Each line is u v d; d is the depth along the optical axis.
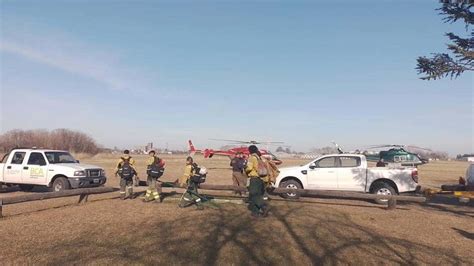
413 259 7.86
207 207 13.26
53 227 9.98
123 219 11.07
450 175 39.22
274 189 14.95
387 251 8.32
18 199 11.62
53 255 7.56
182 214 11.92
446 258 8.00
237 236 9.09
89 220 10.91
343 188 16.62
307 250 8.18
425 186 25.62
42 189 20.00
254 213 11.51
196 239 8.80
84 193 14.34
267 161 12.01
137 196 16.30
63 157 19.12
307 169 16.95
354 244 8.73
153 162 14.57
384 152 21.89
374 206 14.88
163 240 8.70
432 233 10.25
